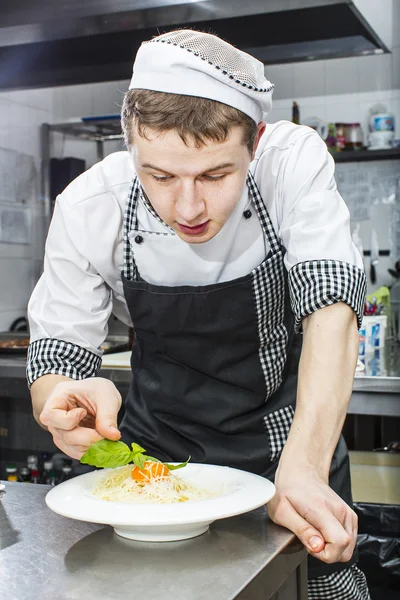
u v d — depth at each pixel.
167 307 1.18
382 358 2.61
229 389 1.23
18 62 2.79
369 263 3.51
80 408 0.92
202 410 1.24
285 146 1.14
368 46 2.62
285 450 0.91
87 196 1.18
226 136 0.82
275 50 2.70
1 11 2.19
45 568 0.72
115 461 0.86
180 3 2.07
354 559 1.23
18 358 2.67
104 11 2.12
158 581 0.68
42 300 1.20
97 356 1.20
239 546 0.77
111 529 0.83
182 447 1.25
